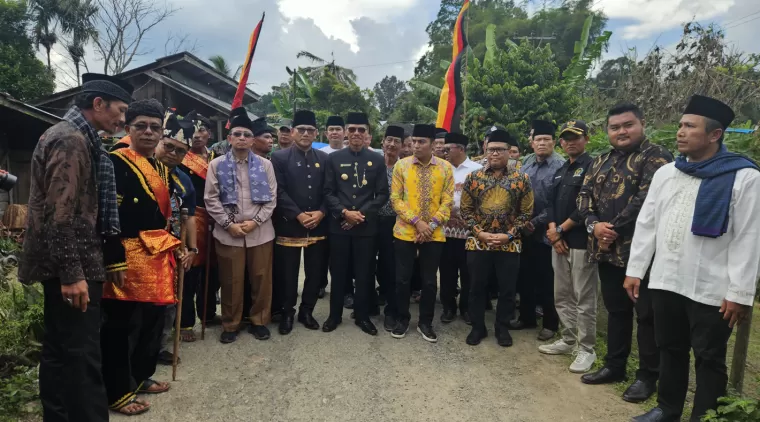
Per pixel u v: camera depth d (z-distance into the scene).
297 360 3.60
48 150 2.07
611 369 3.28
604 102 9.34
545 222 4.00
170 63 13.33
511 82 12.72
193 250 3.39
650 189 2.76
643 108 6.90
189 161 3.89
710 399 2.47
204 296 3.96
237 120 3.80
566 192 3.66
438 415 2.86
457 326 4.48
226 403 2.96
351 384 3.24
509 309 4.00
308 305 4.30
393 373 3.42
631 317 3.25
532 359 3.72
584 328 3.52
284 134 5.62
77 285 2.08
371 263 4.43
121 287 2.58
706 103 2.43
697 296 2.43
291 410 2.89
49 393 2.23
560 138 3.79
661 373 2.71
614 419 2.82
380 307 5.11
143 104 2.69
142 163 2.72
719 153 2.46
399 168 4.11
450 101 6.26
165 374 3.32
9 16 20.19
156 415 2.80
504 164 3.92
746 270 2.28
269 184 3.94
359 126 4.15
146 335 2.90
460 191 4.56
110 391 2.77
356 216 4.00
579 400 3.06
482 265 3.96
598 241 3.19
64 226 2.04
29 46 20.94
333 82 20.56
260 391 3.12
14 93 18.42
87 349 2.26
